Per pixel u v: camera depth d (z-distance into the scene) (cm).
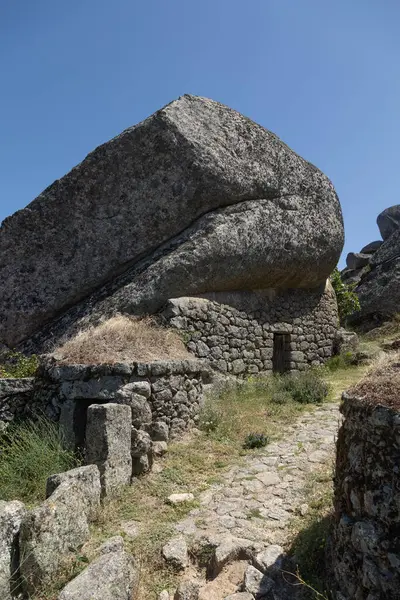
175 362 629
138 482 500
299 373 1027
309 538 372
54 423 579
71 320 845
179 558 370
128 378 576
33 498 464
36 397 621
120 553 336
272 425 687
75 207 923
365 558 277
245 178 944
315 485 479
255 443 604
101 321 804
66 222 923
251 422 688
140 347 690
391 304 1641
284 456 566
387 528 274
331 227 1097
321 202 1080
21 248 923
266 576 338
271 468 534
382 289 1672
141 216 910
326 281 1217
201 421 662
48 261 920
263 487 488
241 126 970
